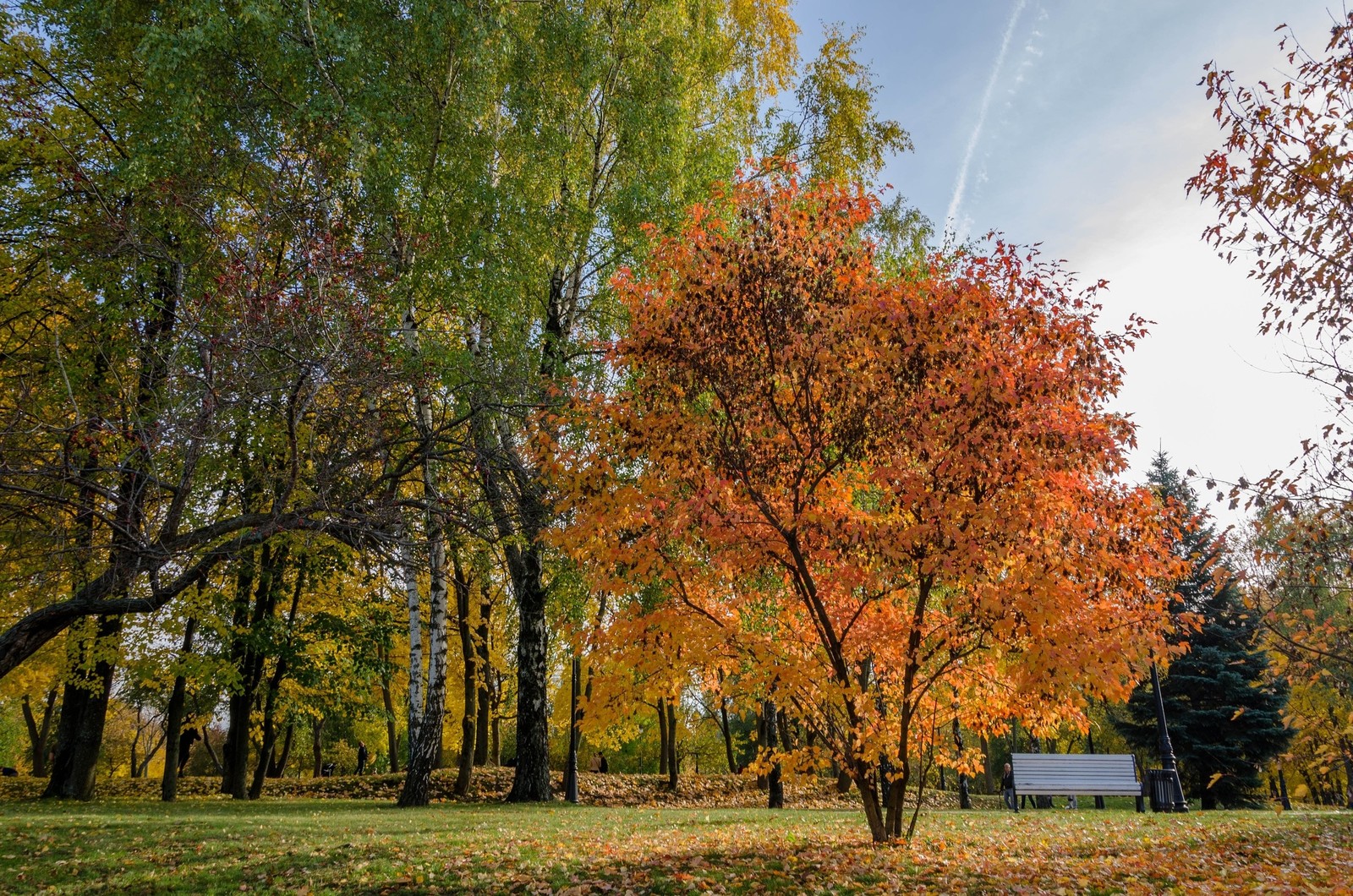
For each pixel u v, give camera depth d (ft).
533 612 53.31
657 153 45.32
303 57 35.17
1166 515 23.63
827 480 26.68
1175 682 83.71
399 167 37.55
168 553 24.99
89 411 27.32
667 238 28.19
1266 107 20.44
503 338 39.32
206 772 133.69
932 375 23.29
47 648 48.06
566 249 43.62
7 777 64.75
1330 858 23.94
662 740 92.73
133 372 30.73
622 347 26.30
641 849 28.02
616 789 67.97
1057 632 21.62
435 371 31.96
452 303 38.65
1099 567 22.31
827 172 51.31
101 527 29.60
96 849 27.02
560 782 66.69
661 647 25.14
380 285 30.78
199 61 33.06
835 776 81.92
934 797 72.43
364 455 27.99
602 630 26.18
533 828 34.17
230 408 26.23
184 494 25.27
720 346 24.89
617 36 46.42
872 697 24.36
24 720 119.55
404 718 92.94
